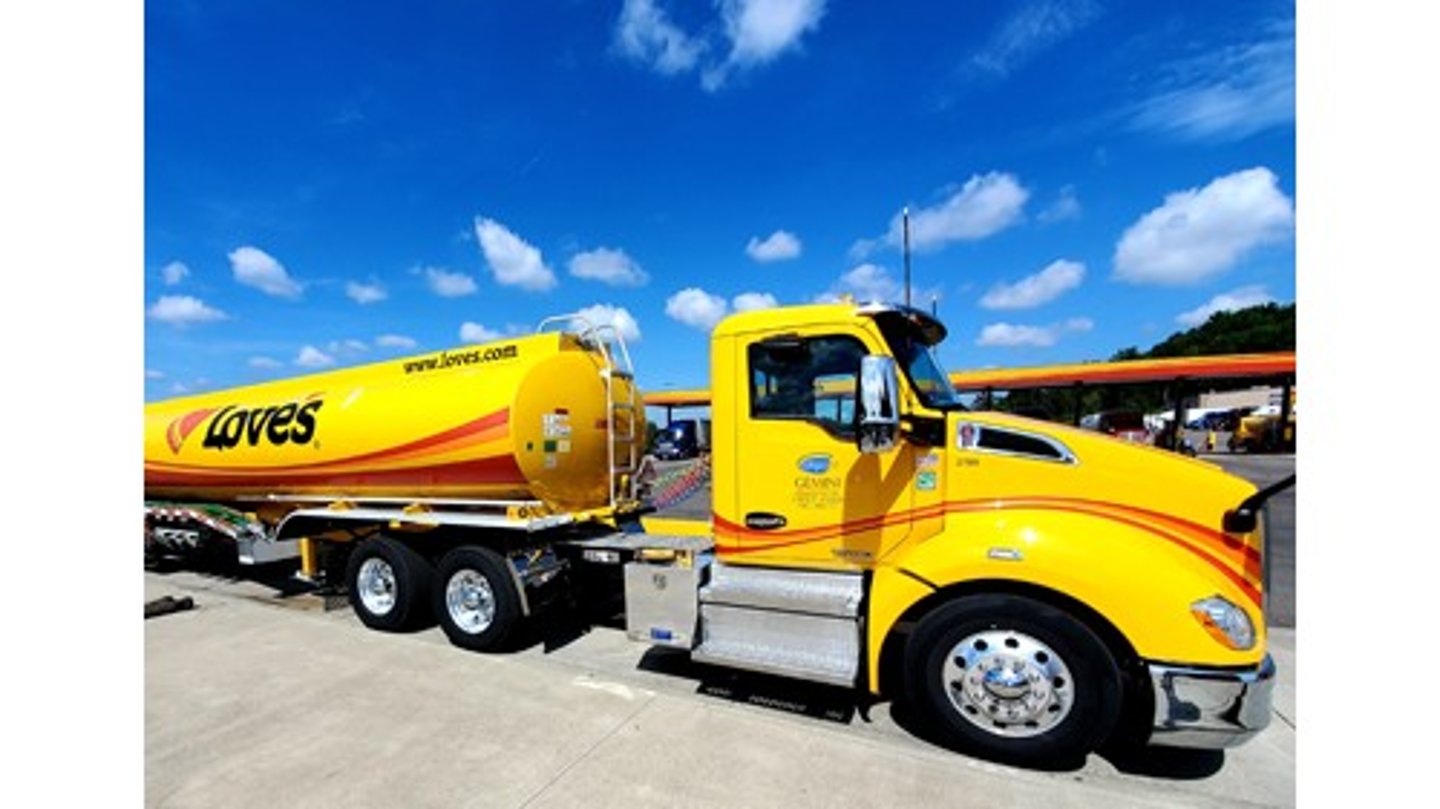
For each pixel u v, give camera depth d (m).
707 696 4.09
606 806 2.75
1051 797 2.80
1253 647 2.89
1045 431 3.42
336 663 4.52
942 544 3.41
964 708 3.25
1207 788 3.01
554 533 5.28
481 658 4.63
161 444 6.96
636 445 6.29
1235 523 3.10
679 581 4.14
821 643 3.71
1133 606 2.94
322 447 5.84
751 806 2.73
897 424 3.30
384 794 2.87
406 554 5.41
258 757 3.21
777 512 3.96
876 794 2.81
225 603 6.39
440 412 5.24
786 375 3.95
